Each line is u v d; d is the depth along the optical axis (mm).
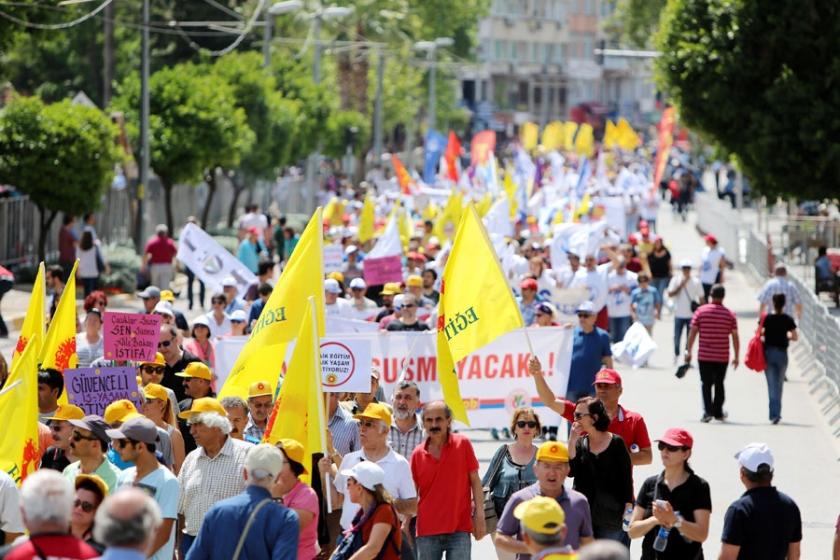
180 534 15773
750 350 31625
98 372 18047
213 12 101000
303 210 124312
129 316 20281
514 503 14312
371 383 19594
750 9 54562
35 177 53281
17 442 15719
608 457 16203
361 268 43344
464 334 18766
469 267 18688
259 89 83438
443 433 16141
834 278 57188
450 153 75750
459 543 16188
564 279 39219
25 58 105562
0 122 54156
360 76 136625
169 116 69438
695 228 104000
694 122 57156
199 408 15477
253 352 18281
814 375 39250
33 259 62156
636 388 37000
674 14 56625
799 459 27594
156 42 102438
